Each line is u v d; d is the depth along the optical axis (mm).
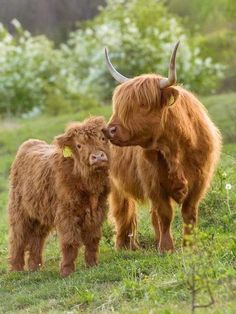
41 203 13727
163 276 11883
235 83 45094
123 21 42875
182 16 51844
